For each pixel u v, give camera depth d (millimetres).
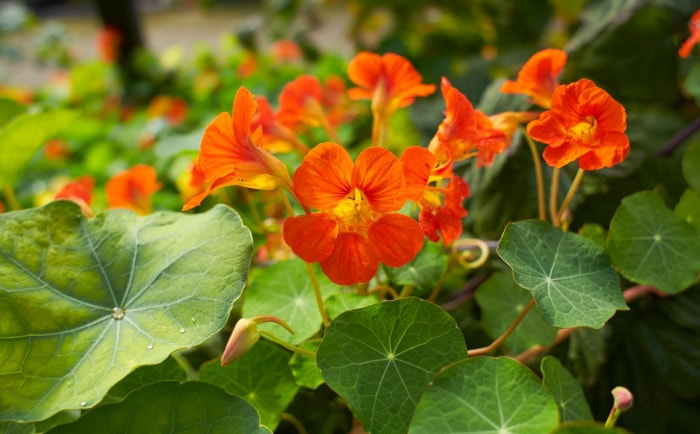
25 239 313
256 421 275
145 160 647
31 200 639
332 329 288
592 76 500
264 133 379
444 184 431
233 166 291
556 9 771
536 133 303
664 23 484
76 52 1615
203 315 289
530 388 273
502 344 362
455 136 316
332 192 280
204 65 1007
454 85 535
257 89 732
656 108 570
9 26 1342
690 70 497
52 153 778
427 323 294
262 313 348
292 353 342
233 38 1075
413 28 959
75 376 285
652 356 377
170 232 327
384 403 282
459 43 899
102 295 311
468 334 390
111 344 293
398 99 375
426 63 798
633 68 497
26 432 304
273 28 1101
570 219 404
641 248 340
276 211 500
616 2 557
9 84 1413
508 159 415
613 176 409
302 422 362
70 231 325
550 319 286
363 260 283
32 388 281
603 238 365
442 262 348
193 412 279
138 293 309
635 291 376
